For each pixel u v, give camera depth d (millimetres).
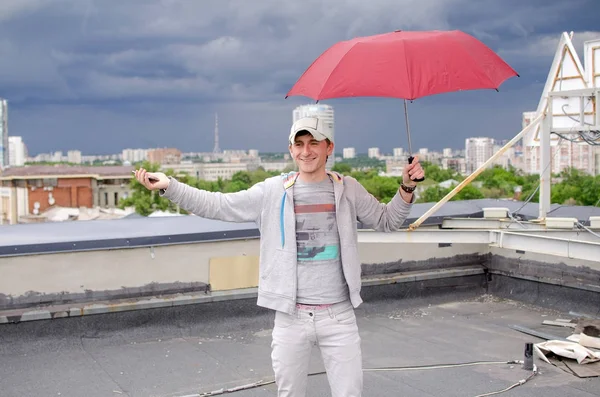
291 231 2936
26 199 100250
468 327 5941
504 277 7070
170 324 5598
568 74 7066
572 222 6176
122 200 102250
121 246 5449
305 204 2969
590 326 5688
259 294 3008
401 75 2705
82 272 5348
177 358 5020
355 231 3043
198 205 2959
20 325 5055
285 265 2926
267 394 4309
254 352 5199
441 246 7062
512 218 6660
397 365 4887
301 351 2947
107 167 111500
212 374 4691
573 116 6465
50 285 5238
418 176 2977
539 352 4965
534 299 6715
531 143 7367
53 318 5160
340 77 2801
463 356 5094
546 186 6730
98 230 5820
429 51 2777
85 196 103438
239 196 3020
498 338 5582
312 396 4293
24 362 4855
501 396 4230
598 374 4594
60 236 5480
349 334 2930
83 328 5262
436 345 5398
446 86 2713
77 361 4910
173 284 5711
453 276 7012
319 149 2936
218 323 5773
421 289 6805
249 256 5980
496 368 4789
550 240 5367
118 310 5379
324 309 2914
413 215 6895
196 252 5781
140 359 4984
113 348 5215
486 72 2816
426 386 4438
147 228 5941
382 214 3121
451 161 116875
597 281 6199
